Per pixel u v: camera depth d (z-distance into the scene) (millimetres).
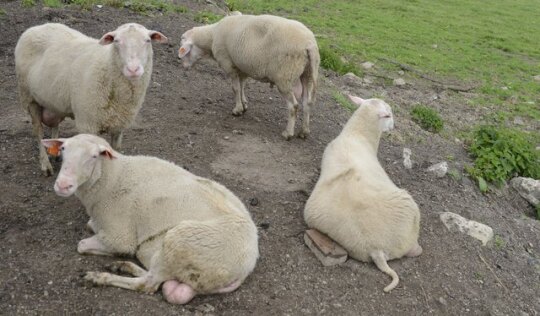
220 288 3916
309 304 4129
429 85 11859
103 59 4840
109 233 4129
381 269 4516
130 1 11578
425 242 5176
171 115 7086
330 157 5406
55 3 10781
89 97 4891
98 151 3943
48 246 4324
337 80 10594
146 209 4039
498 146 7746
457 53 14688
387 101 9875
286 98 6676
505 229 5980
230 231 3834
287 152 6562
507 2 22906
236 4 16156
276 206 5352
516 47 15828
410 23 17469
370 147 5859
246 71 6898
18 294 3809
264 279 4301
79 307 3742
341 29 15656
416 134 8383
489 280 4918
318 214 4727
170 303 3820
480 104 11125
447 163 7273
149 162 4312
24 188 5113
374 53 13500
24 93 5457
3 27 9391
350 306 4184
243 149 6434
